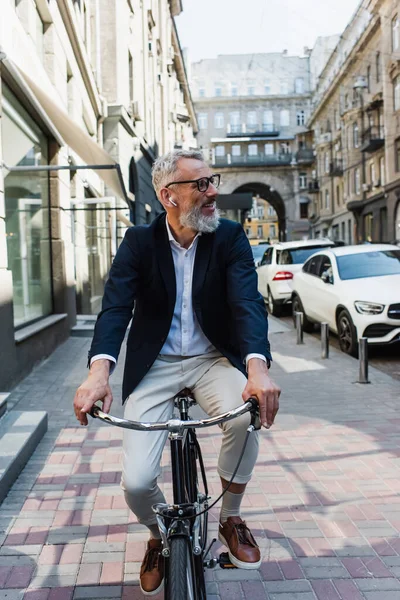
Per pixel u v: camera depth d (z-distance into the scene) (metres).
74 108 11.88
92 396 1.95
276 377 6.97
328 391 6.19
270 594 2.52
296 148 74.56
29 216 8.52
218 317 2.40
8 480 3.60
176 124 40.34
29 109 8.30
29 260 8.45
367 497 3.48
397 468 3.93
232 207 26.31
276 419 5.14
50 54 9.68
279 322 12.29
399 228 34.69
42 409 5.54
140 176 21.25
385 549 2.87
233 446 2.40
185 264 2.36
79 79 12.70
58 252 10.05
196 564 2.05
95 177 15.45
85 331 10.55
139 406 2.36
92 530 3.11
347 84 46.47
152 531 2.43
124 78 18.45
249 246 2.41
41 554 2.87
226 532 2.59
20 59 7.08
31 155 8.70
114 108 17.05
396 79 34.16
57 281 10.05
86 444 4.48
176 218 2.28
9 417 4.66
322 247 14.03
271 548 2.89
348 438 4.57
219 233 2.35
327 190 56.88
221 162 69.62
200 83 80.50
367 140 38.09
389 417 5.14
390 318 7.77
